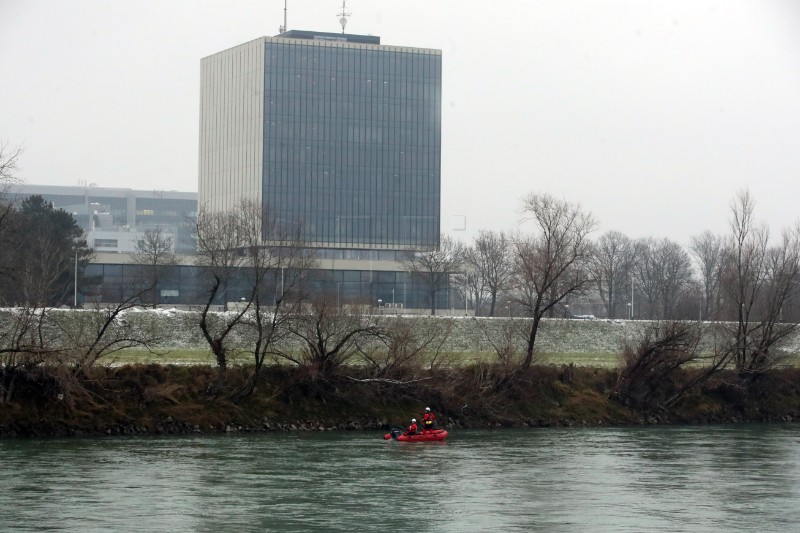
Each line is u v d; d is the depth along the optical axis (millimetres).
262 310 127688
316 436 114812
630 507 79125
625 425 133375
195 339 138750
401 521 73625
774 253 190125
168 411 114438
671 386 140125
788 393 145500
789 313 152500
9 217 122938
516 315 177875
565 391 136000
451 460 99625
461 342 150125
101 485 83562
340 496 81562
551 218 140125
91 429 109938
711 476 92625
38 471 88938
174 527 70812
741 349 142000
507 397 132125
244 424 116625
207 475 88938
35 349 108688
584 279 145125
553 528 72188
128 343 134250
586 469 95625
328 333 124750
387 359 126938
